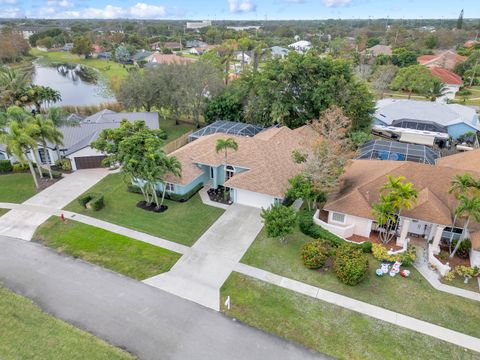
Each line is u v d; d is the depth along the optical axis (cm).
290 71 4072
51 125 3297
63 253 2359
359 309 1883
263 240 2502
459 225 2258
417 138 4631
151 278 2117
